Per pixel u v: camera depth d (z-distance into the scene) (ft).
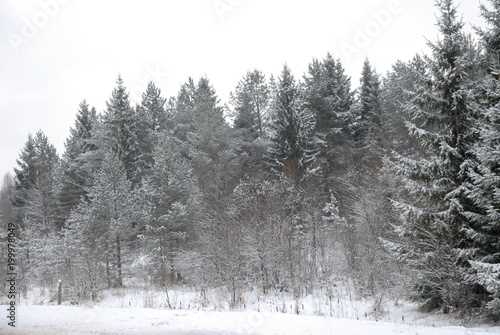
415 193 44.04
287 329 31.14
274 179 98.32
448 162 42.01
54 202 140.36
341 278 71.72
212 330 31.45
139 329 32.73
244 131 139.13
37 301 69.62
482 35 42.27
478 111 41.93
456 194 40.63
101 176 93.86
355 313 47.06
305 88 129.80
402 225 47.96
